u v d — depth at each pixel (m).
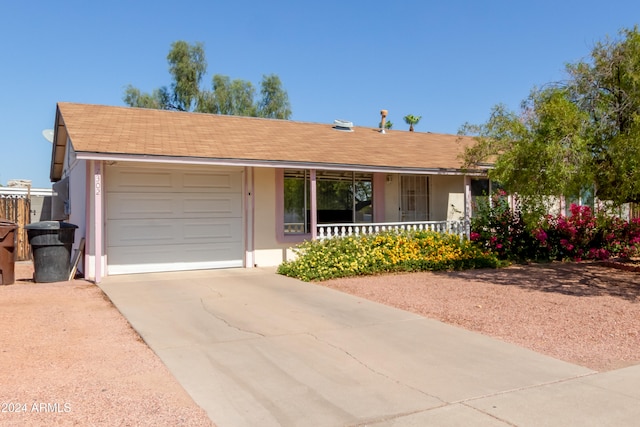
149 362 5.32
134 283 10.22
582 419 4.07
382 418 4.06
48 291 9.31
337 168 12.51
